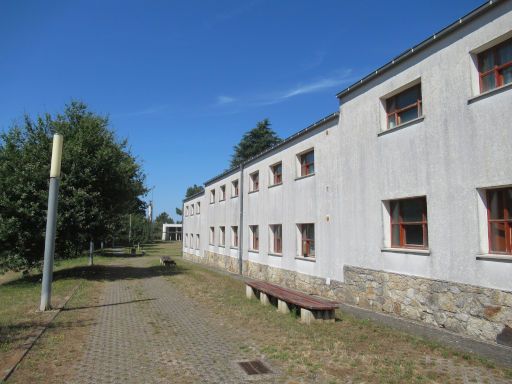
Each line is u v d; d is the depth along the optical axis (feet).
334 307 28.91
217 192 94.99
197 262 112.06
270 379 18.13
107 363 20.47
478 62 27.89
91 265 90.84
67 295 42.78
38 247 57.26
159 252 174.81
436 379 17.89
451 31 29.07
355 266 39.55
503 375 18.39
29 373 18.86
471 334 26.58
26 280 60.03
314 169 49.44
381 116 36.52
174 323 29.91
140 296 43.65
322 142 47.09
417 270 31.58
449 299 28.48
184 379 18.20
